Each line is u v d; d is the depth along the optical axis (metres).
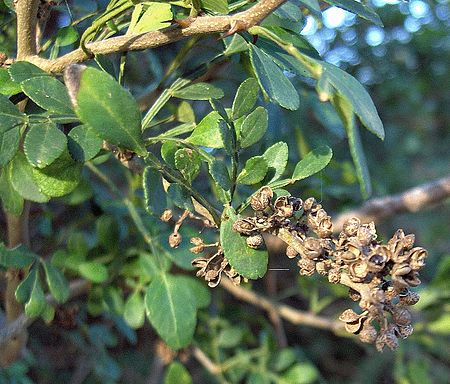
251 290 0.32
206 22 0.15
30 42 0.16
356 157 0.13
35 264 0.20
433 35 0.53
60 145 0.14
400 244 0.14
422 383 0.31
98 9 0.21
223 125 0.15
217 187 0.16
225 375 0.29
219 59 0.18
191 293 0.21
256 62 0.15
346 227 0.14
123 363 0.36
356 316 0.14
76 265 0.23
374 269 0.13
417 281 0.14
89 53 0.15
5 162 0.14
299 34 0.17
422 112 0.54
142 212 0.25
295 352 0.30
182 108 0.20
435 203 0.29
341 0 0.16
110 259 0.24
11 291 0.22
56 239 0.27
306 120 0.34
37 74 0.15
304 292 0.31
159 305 0.20
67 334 0.29
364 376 0.40
